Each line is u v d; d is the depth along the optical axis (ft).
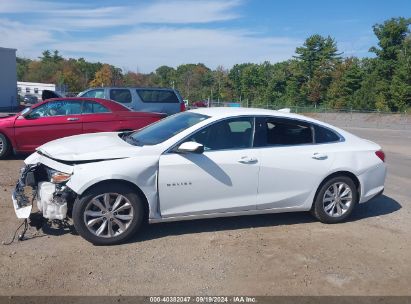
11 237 15.88
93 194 15.17
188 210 16.62
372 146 19.93
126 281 12.89
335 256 15.35
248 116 17.79
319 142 18.88
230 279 13.28
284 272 13.89
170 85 273.13
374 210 21.62
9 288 12.23
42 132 30.07
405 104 164.76
